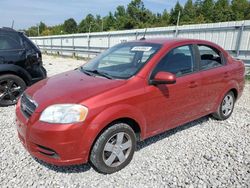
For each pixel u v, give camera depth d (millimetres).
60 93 3051
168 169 3273
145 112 3322
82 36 20906
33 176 3088
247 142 4059
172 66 3715
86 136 2824
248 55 10023
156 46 3789
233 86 4801
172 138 4156
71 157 2842
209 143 4004
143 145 3896
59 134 2732
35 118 2881
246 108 5832
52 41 26109
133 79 3283
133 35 16031
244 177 3109
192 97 3969
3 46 5664
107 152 3092
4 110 5582
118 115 3004
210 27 11438
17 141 3996
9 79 5777
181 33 12875
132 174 3164
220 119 4906
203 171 3230
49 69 12422
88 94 2949
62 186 2920
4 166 3271
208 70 4266
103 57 4297
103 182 3002
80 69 4211
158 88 3414
